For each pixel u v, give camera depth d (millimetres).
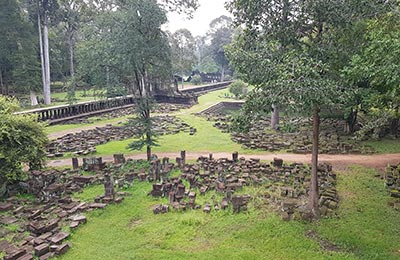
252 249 8273
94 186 13031
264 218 9891
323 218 9852
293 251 8133
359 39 9508
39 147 13602
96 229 9555
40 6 36750
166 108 37000
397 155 17484
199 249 8359
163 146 19922
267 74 8938
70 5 40312
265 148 18891
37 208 10789
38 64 39250
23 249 7949
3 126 12250
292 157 17188
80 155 17969
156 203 11297
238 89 45344
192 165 15000
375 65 8367
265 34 9664
